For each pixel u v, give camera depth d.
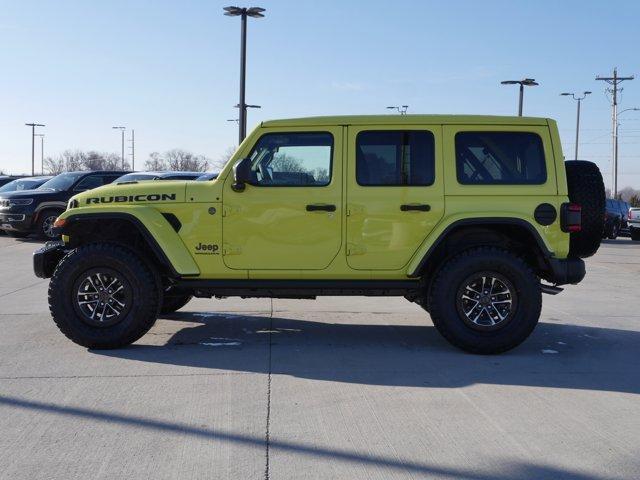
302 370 5.68
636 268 13.82
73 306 6.26
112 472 3.64
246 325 7.57
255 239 6.32
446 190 6.25
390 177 6.30
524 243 6.55
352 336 7.05
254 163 6.38
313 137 6.36
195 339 6.83
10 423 4.36
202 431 4.23
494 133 6.33
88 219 6.33
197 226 6.33
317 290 6.45
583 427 4.37
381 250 6.28
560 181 6.26
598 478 3.62
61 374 5.48
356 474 3.64
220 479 3.57
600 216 6.35
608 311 8.68
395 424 4.39
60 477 3.58
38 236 17.78
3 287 10.21
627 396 5.03
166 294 6.79
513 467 3.75
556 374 5.63
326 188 6.29
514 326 6.19
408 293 6.59
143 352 6.25
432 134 6.32
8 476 3.58
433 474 3.65
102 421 4.39
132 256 6.27
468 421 4.46
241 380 5.36
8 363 5.80
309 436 4.17
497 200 6.22
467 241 6.63
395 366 5.84
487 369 5.77
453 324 6.20
